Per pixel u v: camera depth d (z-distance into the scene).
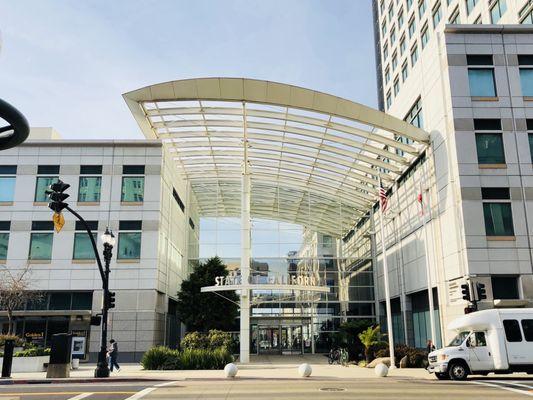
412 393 14.95
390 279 42.22
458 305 28.12
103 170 37.03
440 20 42.22
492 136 29.25
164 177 38.12
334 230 47.56
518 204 28.14
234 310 36.81
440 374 20.48
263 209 47.81
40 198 36.56
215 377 21.41
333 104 31.17
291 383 19.00
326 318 44.94
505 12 34.12
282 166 43.22
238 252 47.12
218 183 48.62
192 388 17.06
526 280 26.95
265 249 46.78
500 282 27.44
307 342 44.12
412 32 47.88
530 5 31.22
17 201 36.47
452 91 29.73
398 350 28.12
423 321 35.34
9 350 22.62
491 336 19.47
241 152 41.09
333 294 45.72
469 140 29.03
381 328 44.94
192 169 45.66
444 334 29.75
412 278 36.50
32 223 36.12
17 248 35.69
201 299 36.00
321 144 37.34
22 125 7.02
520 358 19.09
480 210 27.98
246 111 33.44
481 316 19.78
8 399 11.05
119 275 35.19
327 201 48.22
